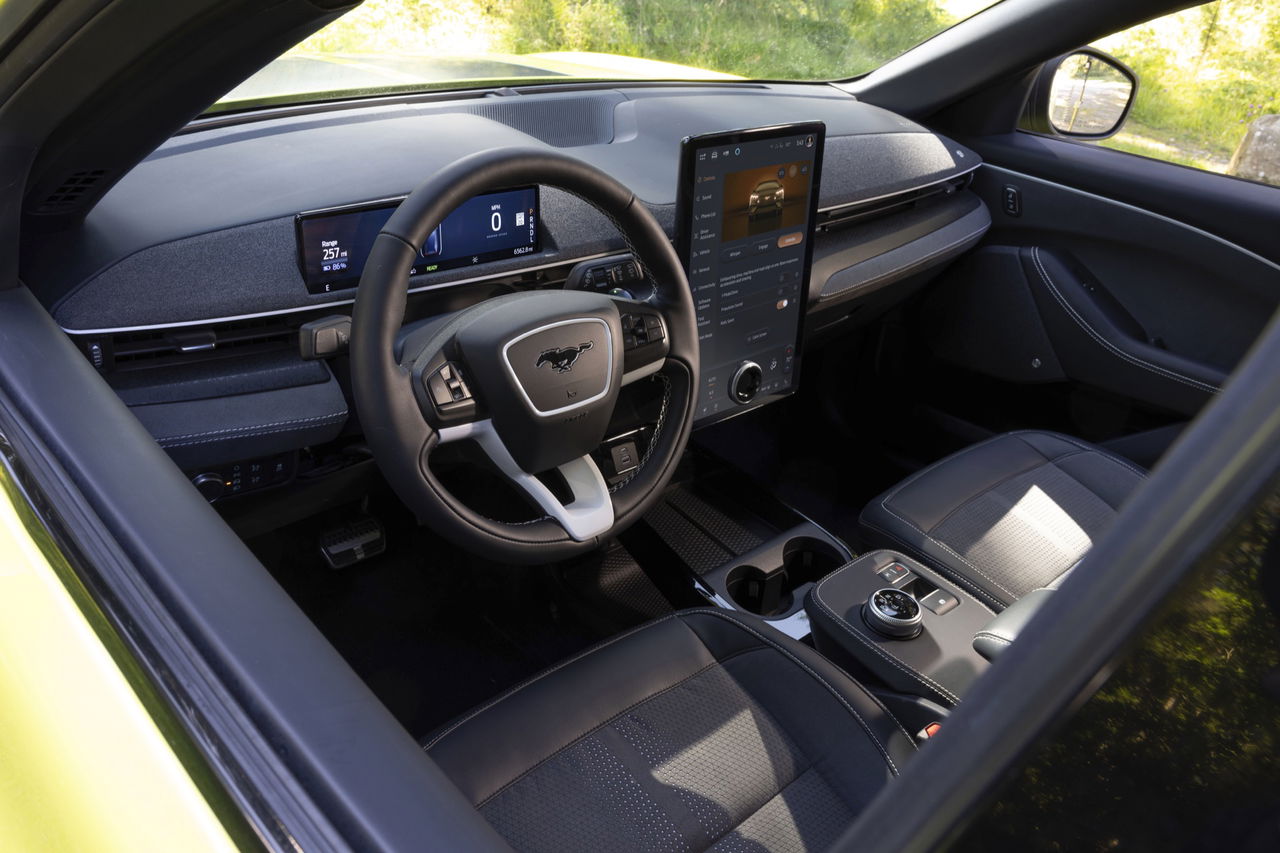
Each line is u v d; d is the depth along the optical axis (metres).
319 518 2.00
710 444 2.51
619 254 1.62
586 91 2.12
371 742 0.51
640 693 1.16
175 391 1.33
